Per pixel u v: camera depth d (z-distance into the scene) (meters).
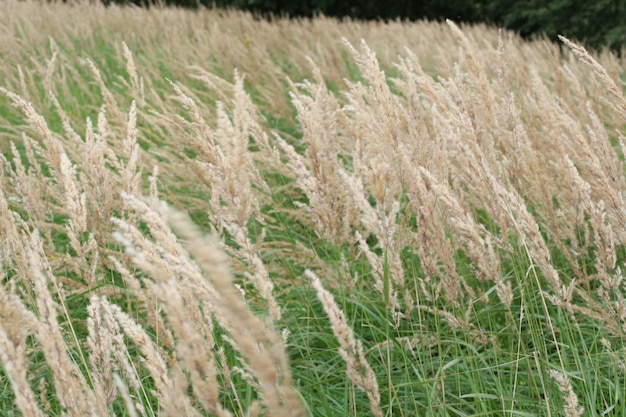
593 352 3.47
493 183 2.73
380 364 3.49
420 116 3.64
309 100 4.24
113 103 4.49
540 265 2.72
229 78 8.66
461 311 3.39
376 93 3.21
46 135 3.26
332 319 1.95
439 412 2.85
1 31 9.20
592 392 2.89
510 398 2.85
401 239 3.43
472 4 20.11
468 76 3.76
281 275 4.49
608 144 3.41
